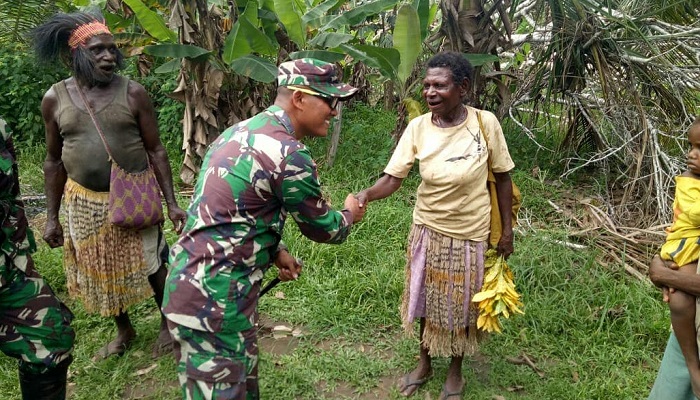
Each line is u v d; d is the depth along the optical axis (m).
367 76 6.28
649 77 5.12
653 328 3.16
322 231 2.01
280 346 3.16
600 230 4.30
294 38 5.24
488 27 5.20
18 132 6.54
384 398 2.78
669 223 4.27
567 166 5.39
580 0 4.91
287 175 1.82
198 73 5.30
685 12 4.99
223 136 1.95
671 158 4.73
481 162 2.37
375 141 6.32
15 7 5.87
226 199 1.82
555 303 3.45
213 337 1.86
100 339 3.21
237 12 5.79
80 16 2.57
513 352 3.06
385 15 7.77
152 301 3.57
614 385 2.76
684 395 2.01
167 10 5.61
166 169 2.93
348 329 3.27
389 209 4.54
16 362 2.98
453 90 2.27
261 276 1.99
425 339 2.64
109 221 2.76
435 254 2.50
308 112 1.93
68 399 2.74
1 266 2.11
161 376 2.90
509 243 2.53
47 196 2.90
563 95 5.58
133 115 2.71
